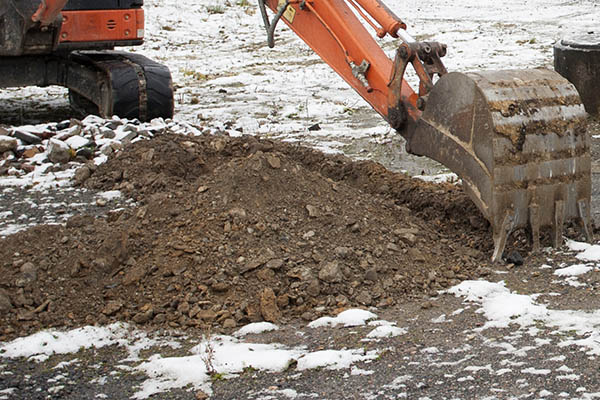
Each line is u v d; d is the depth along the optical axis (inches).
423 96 281.4
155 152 365.4
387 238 267.4
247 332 222.7
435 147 277.3
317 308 235.8
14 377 201.3
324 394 184.9
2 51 438.6
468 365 195.8
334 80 681.6
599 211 322.0
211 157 374.0
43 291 242.1
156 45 927.0
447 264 262.7
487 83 260.2
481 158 260.7
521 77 267.0
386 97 299.4
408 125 291.0
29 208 327.3
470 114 262.4
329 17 313.7
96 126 412.5
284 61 810.8
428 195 315.0
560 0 1272.1
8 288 242.4
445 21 1061.1
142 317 229.9
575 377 185.6
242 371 198.1
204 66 788.0
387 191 329.4
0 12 431.5
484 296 240.1
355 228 266.1
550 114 265.3
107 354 213.3
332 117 529.7
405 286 247.8
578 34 553.0
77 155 383.9
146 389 192.2
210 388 190.7
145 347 216.7
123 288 242.8
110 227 271.1
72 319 232.8
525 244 277.3
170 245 253.8
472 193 265.9
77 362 209.0
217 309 232.4
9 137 396.8
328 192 283.0
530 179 263.0
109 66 462.9
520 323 219.0
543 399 176.9
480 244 279.1
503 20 1053.8
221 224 260.2
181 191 285.9
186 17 1089.4
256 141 382.3
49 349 215.3
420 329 219.8
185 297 237.0
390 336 215.6
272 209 269.6
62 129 416.2
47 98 618.2
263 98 602.9
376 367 197.5
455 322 223.1
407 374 192.7
